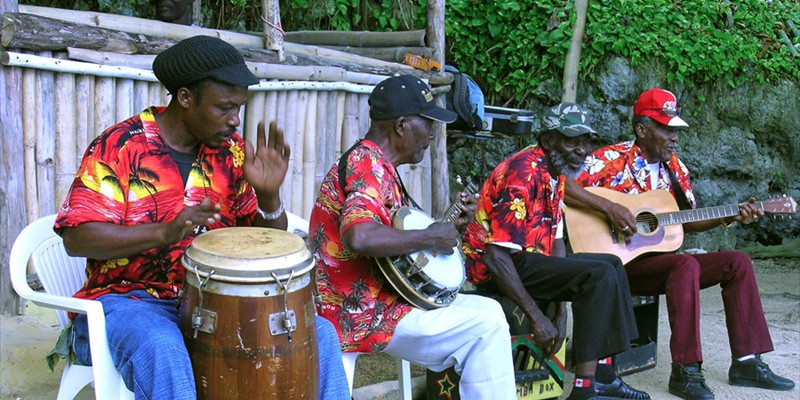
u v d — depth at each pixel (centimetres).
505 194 360
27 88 376
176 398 230
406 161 319
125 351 240
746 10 810
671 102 439
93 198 251
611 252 426
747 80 768
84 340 264
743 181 781
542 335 358
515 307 380
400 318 308
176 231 239
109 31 404
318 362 249
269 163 266
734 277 430
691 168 755
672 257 423
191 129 262
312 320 245
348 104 535
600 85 722
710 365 462
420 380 396
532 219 371
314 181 516
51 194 390
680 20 756
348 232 288
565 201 428
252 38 502
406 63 582
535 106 734
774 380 425
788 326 539
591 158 451
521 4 725
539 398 387
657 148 443
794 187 795
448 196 613
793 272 709
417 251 298
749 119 772
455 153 747
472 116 620
